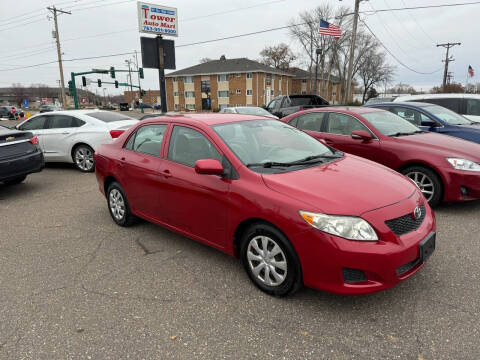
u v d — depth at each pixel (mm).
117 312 2803
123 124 8477
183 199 3516
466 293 2912
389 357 2252
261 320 2656
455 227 4270
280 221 2680
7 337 2541
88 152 8266
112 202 4727
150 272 3430
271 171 3080
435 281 3100
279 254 2828
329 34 21734
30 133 6734
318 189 2764
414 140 5098
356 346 2357
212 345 2410
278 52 66875
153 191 3883
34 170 6637
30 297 3045
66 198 6168
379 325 2557
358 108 6230
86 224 4812
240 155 3234
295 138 3941
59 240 4281
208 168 2986
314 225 2531
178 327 2605
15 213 5418
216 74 55469
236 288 3102
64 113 8656
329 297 2920
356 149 5543
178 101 60438
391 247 2500
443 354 2260
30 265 3650
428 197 4848
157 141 3990
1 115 42000
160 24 17594
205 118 3811
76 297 3029
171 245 4047
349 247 2451
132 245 4074
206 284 3184
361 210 2564
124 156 4324
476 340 2369
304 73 65750
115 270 3490
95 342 2467
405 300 2844
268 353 2322
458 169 4543
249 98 53938
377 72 62750
